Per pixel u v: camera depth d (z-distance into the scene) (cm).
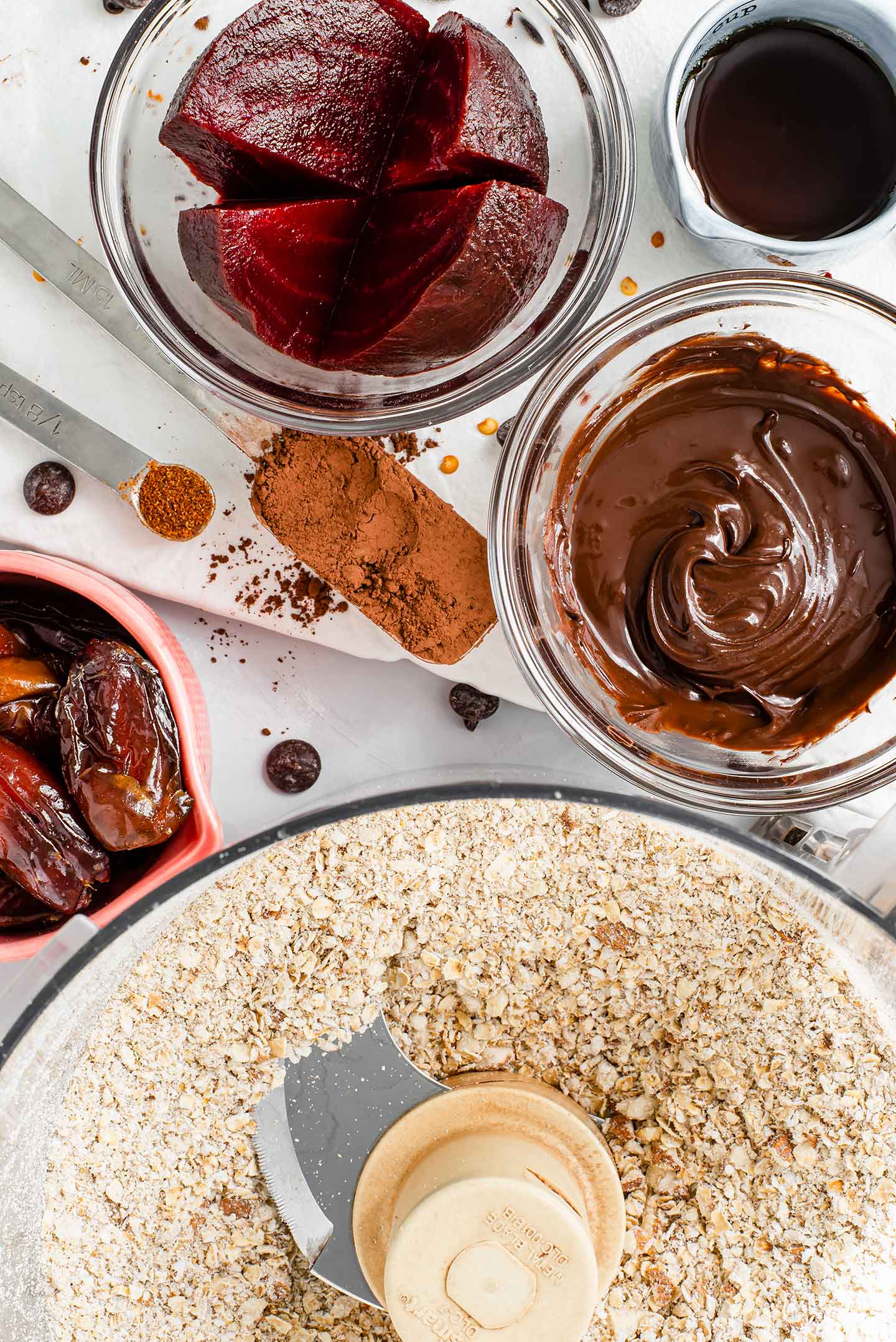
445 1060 42
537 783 40
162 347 38
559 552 38
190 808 38
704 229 38
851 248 37
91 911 39
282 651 42
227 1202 42
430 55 36
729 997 41
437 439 40
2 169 39
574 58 37
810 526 38
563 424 38
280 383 38
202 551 41
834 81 38
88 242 40
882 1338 41
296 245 36
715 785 38
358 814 40
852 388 37
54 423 40
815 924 40
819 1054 41
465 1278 39
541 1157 40
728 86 38
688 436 38
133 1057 41
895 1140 41
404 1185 40
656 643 38
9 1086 39
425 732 43
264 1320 42
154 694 38
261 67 35
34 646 40
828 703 38
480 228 35
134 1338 41
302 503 39
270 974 41
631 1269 42
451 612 39
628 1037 42
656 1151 42
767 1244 41
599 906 41
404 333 36
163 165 38
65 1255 41
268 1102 41
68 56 39
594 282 38
